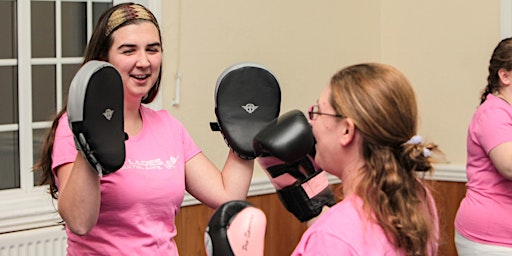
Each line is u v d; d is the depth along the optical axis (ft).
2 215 13.85
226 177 9.68
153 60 9.05
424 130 19.10
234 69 9.62
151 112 9.52
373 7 19.76
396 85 6.91
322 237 6.64
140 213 8.84
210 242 6.73
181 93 16.28
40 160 9.14
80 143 7.79
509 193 12.69
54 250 14.37
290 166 8.09
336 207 6.94
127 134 8.84
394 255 6.72
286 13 18.04
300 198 8.11
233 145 9.48
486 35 18.10
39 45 15.08
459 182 18.26
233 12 17.10
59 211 8.32
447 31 18.71
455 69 18.61
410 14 19.34
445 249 18.38
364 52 19.61
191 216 16.38
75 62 15.58
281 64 17.99
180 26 16.20
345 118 6.89
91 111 7.72
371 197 6.80
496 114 12.57
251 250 6.63
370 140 6.85
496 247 12.79
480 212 12.87
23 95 14.79
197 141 16.60
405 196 6.79
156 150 9.16
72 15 15.52
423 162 6.87
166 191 9.04
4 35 14.75
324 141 7.09
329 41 18.89
